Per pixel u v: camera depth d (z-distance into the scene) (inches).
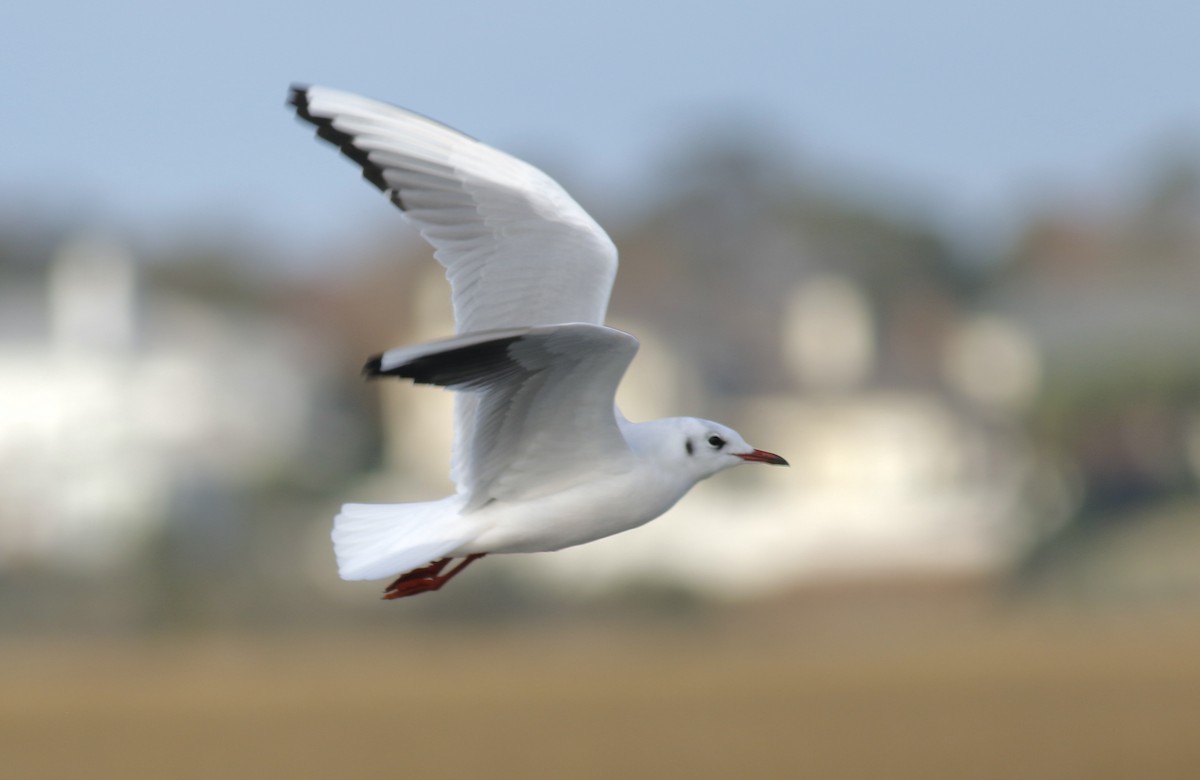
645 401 2108.8
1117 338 1925.4
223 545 1359.5
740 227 2471.7
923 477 1951.3
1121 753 598.9
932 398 2187.5
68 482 1460.4
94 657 1029.2
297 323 2268.7
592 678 868.6
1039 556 1518.2
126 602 1277.1
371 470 1846.7
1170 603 1352.1
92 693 827.4
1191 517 1608.0
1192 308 1985.7
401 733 678.5
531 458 314.7
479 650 1069.8
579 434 309.7
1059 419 1833.2
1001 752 606.5
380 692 818.8
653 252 2433.6
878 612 1411.2
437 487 1731.1
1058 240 2512.3
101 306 2134.6
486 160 341.7
